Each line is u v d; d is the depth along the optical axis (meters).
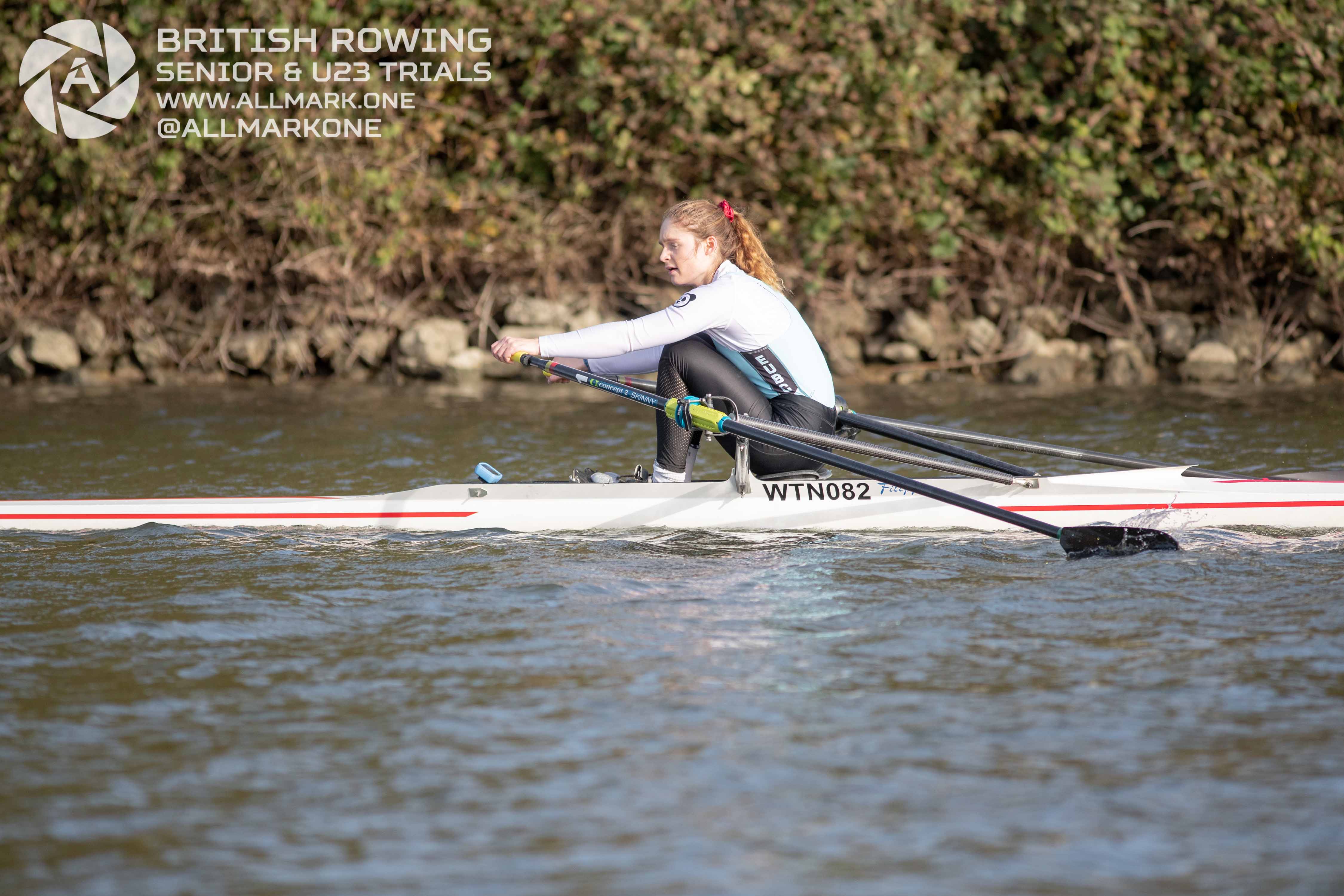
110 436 32.53
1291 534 19.97
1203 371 47.47
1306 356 49.53
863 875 9.88
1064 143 50.34
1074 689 13.39
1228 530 20.27
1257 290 51.91
